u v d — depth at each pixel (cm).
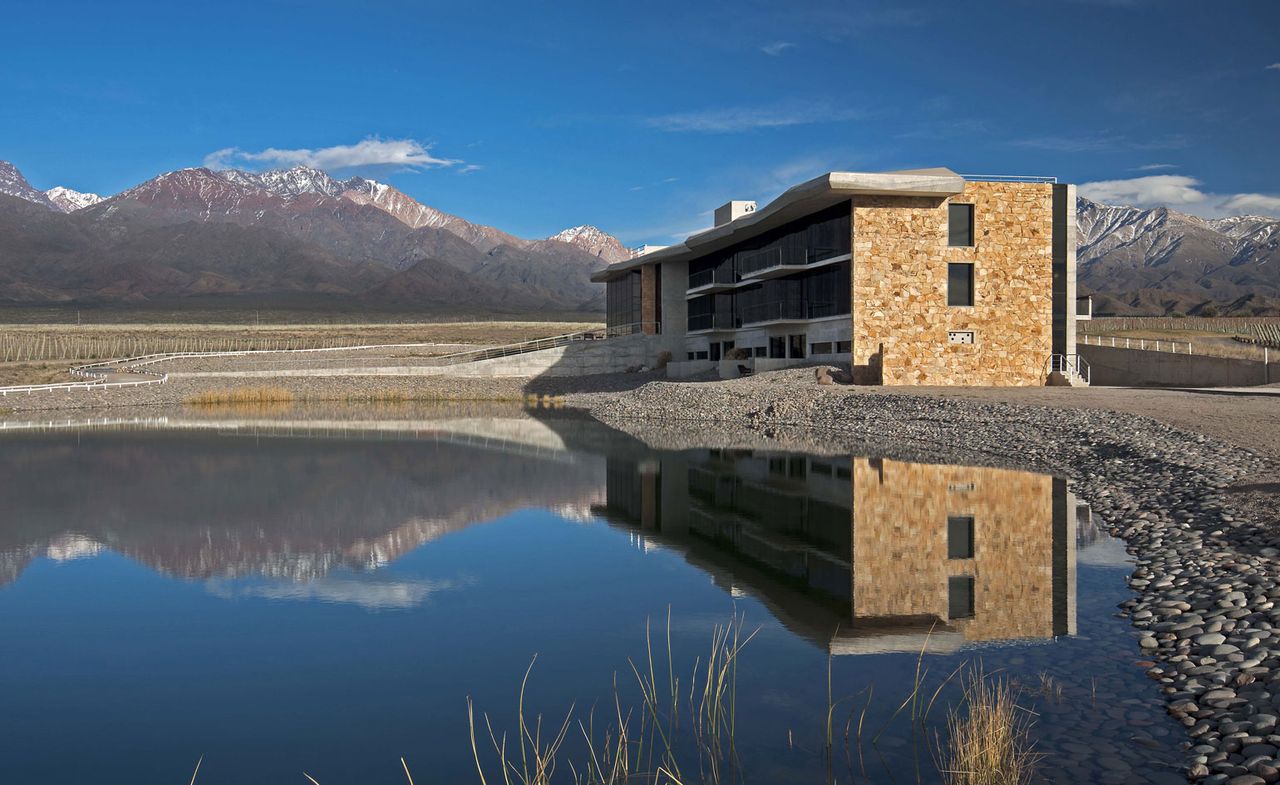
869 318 4475
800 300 5191
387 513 1958
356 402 6231
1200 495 1599
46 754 767
